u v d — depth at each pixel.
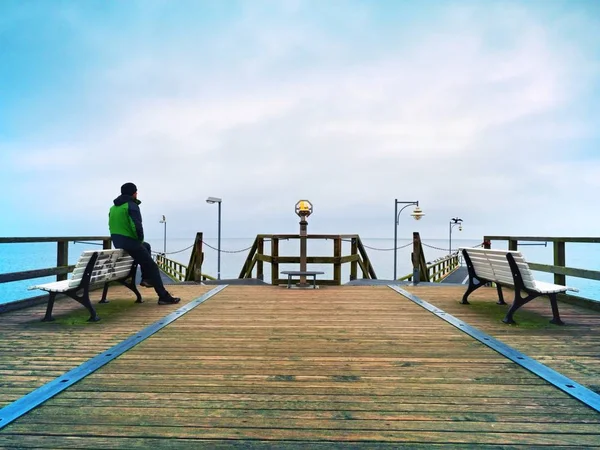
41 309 4.96
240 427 1.93
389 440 1.82
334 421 1.99
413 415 2.06
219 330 3.85
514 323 4.15
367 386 2.44
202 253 7.94
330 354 3.09
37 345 3.34
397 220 14.06
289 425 1.95
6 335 3.68
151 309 4.95
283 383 2.48
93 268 4.41
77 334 3.71
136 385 2.45
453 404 2.20
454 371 2.72
